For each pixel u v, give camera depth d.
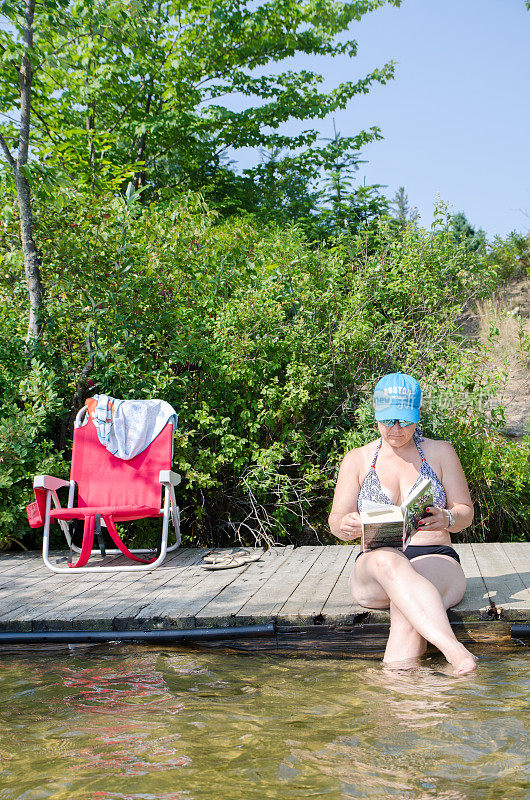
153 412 5.64
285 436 6.38
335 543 6.45
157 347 6.45
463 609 3.60
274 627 3.61
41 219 6.63
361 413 6.16
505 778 1.89
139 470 5.51
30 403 6.09
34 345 6.29
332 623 3.63
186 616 3.73
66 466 5.94
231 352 6.29
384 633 3.56
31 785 1.95
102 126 14.59
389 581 3.12
